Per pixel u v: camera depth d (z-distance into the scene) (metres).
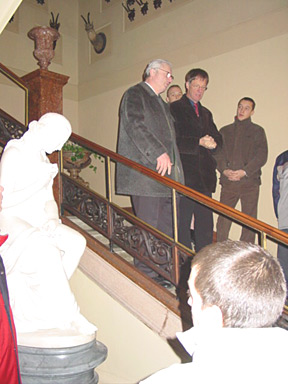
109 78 6.76
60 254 2.26
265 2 4.77
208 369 0.76
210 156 5.00
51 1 7.05
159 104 3.62
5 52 6.32
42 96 3.60
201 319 0.84
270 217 4.67
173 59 5.74
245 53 4.93
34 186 2.28
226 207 2.46
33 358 2.08
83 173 7.07
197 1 5.50
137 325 2.88
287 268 4.29
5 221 2.21
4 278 1.75
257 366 0.74
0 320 1.65
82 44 7.34
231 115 5.04
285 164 4.52
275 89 4.64
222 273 0.82
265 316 0.80
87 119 7.16
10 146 2.33
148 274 3.26
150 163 3.54
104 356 2.28
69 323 2.21
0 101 6.26
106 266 3.11
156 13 6.04
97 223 3.35
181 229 4.02
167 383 0.77
